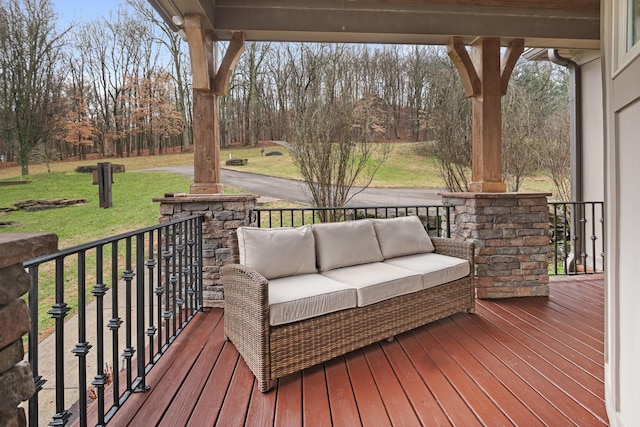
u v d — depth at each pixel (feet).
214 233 10.89
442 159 21.54
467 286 10.21
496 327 9.34
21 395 2.49
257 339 6.44
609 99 5.62
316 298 7.02
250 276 6.83
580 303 11.24
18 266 2.53
